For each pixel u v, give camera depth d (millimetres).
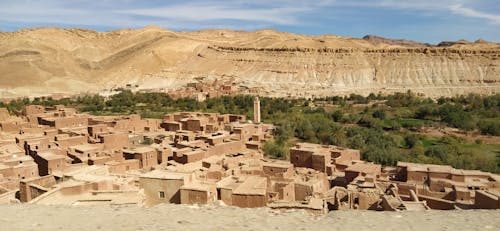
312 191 45156
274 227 18297
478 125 126875
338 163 62625
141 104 168000
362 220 19359
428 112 144000
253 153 71250
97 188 36812
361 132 110500
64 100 175250
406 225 18594
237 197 35312
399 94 186375
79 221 19562
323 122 121500
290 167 52469
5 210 21719
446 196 46594
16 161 52844
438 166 56562
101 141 72000
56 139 70500
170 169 50812
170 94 182500
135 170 57562
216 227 18281
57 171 49938
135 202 32625
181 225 18609
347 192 40531
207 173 47750
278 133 107625
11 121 94250
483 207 37500
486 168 78000
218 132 84250
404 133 121125
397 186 47469
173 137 85750
